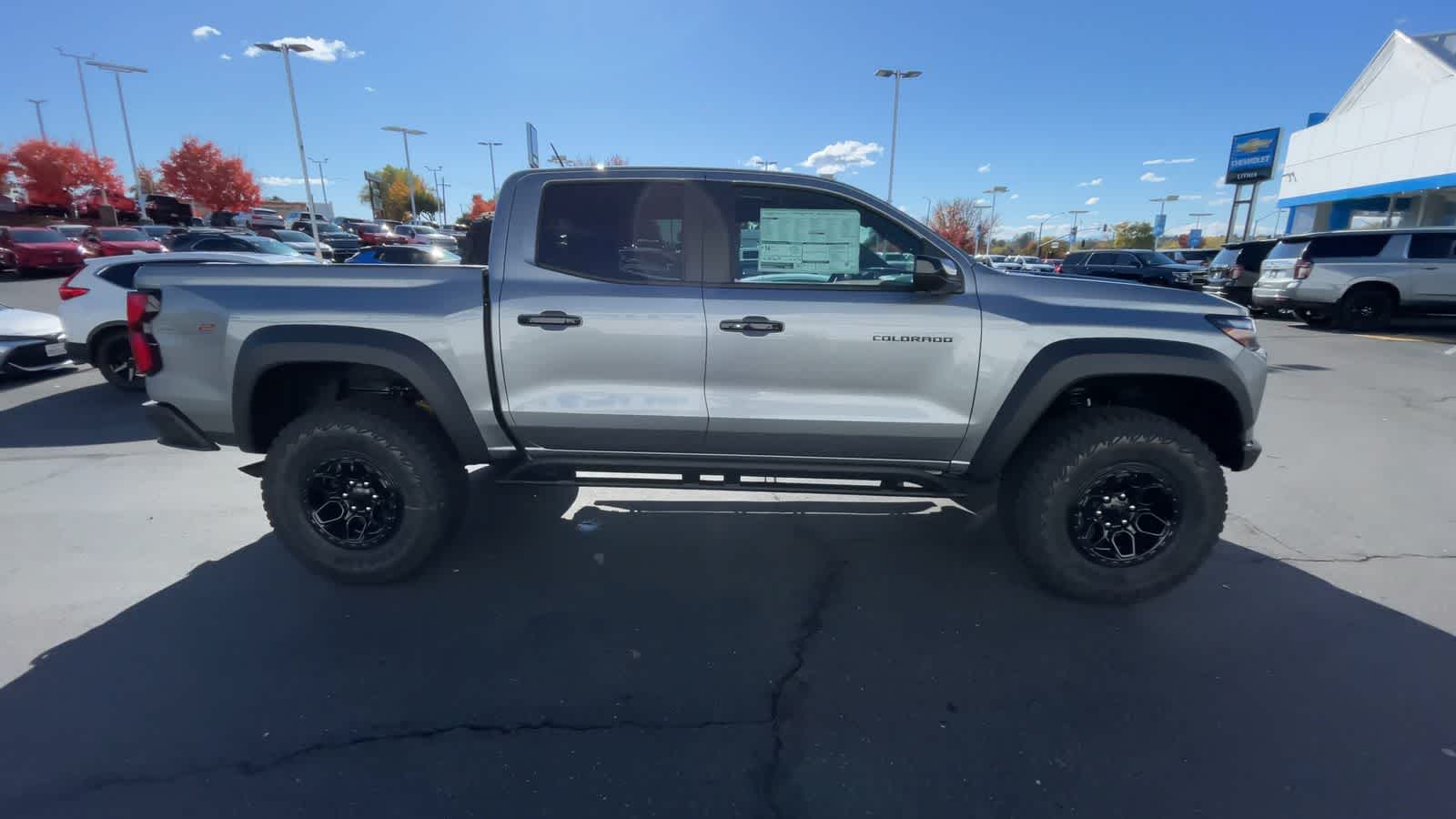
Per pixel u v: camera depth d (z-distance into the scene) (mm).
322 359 3248
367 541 3428
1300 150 23922
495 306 3271
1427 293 12406
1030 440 3455
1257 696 2705
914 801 2193
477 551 3928
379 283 3326
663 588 3525
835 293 3297
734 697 2688
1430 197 19391
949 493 3500
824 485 3508
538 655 2939
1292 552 3967
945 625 3199
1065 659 2943
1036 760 2369
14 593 3398
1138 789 2242
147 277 3398
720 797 2201
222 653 2918
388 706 2604
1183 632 3146
